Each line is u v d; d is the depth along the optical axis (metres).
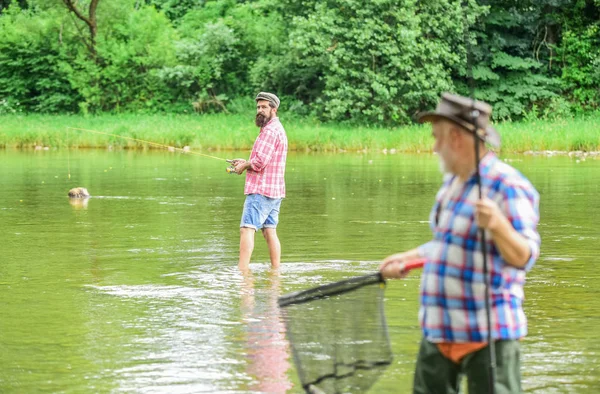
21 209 15.27
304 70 42.44
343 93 38.19
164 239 11.94
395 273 4.55
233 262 10.23
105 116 44.81
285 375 5.94
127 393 5.57
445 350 4.24
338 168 24.06
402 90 38.56
